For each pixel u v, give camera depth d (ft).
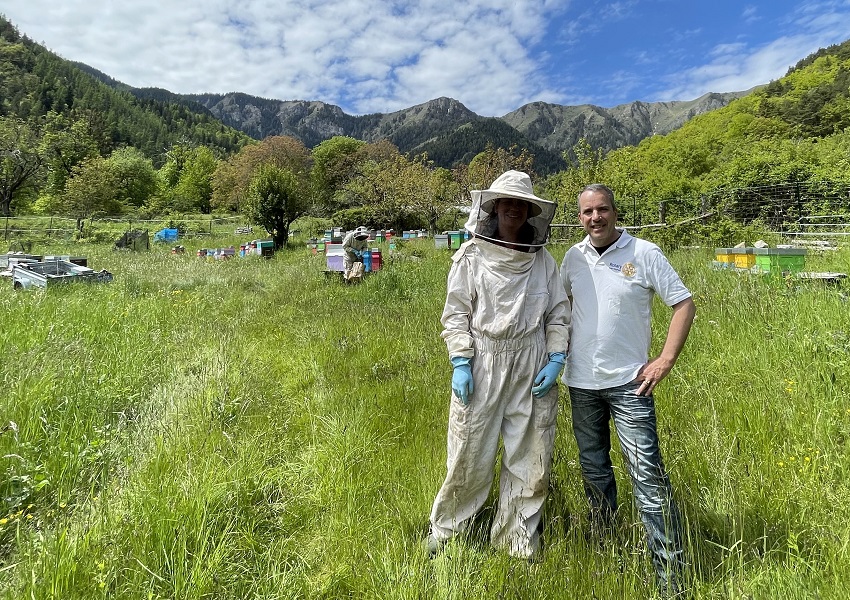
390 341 18.93
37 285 28.25
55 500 8.34
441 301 25.17
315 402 13.37
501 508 7.42
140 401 12.99
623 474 8.66
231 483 8.85
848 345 12.10
